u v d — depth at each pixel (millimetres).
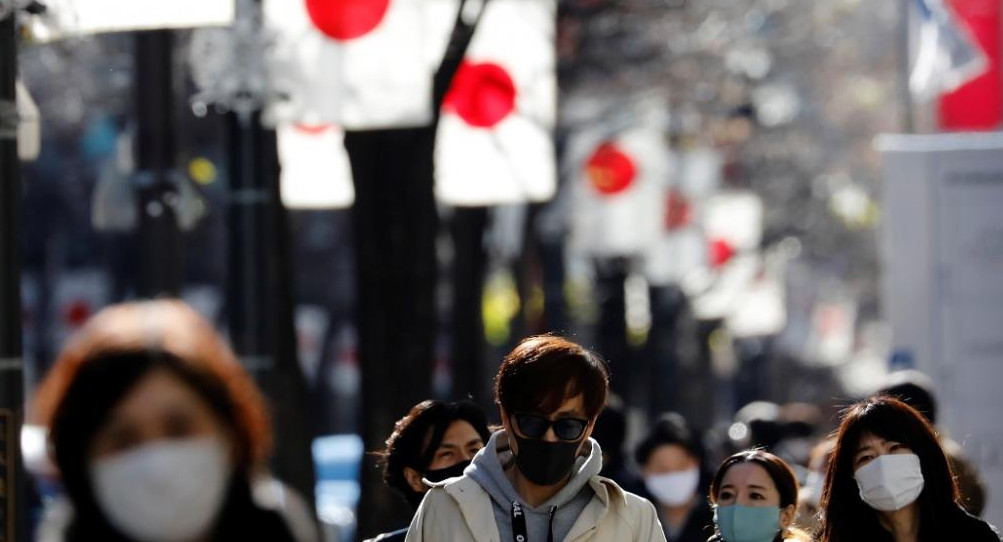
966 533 13875
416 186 29062
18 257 14992
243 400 6383
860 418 13938
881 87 85188
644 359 72562
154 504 6176
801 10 71500
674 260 62531
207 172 56219
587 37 50531
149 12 17969
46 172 83812
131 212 30750
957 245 31266
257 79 23766
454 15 27188
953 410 31016
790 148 82062
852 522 14086
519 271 61844
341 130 29578
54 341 95625
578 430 12109
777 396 104312
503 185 30016
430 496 12875
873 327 107438
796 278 101562
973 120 42594
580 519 12391
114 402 6199
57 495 6801
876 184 88812
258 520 6328
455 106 29922
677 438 20953
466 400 15414
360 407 29484
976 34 41875
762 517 14086
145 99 25891
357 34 23906
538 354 12133
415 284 29234
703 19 57406
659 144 55625
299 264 104312
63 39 18281
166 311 6484
